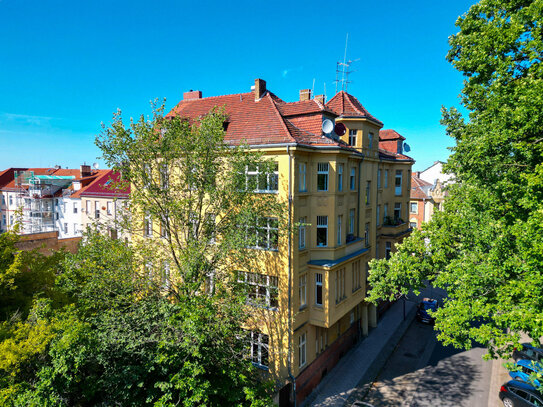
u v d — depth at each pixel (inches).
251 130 707.4
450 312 471.8
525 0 485.7
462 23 550.3
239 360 496.1
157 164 557.9
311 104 735.7
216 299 497.0
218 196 547.5
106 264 534.9
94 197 1315.2
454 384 710.5
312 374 688.4
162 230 754.8
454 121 649.6
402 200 1185.4
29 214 1795.0
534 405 575.2
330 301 673.6
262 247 655.1
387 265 626.2
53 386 393.7
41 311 442.3
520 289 398.9
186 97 1036.5
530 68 454.3
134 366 440.1
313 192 697.0
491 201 501.0
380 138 1234.0
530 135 457.7
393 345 885.8
